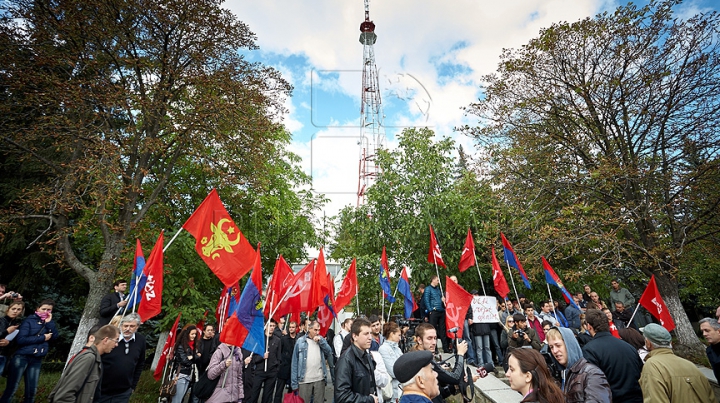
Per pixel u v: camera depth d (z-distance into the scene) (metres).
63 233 9.69
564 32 12.62
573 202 12.45
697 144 11.34
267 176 14.55
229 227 6.11
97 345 4.57
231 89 11.61
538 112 13.31
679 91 11.53
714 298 16.66
